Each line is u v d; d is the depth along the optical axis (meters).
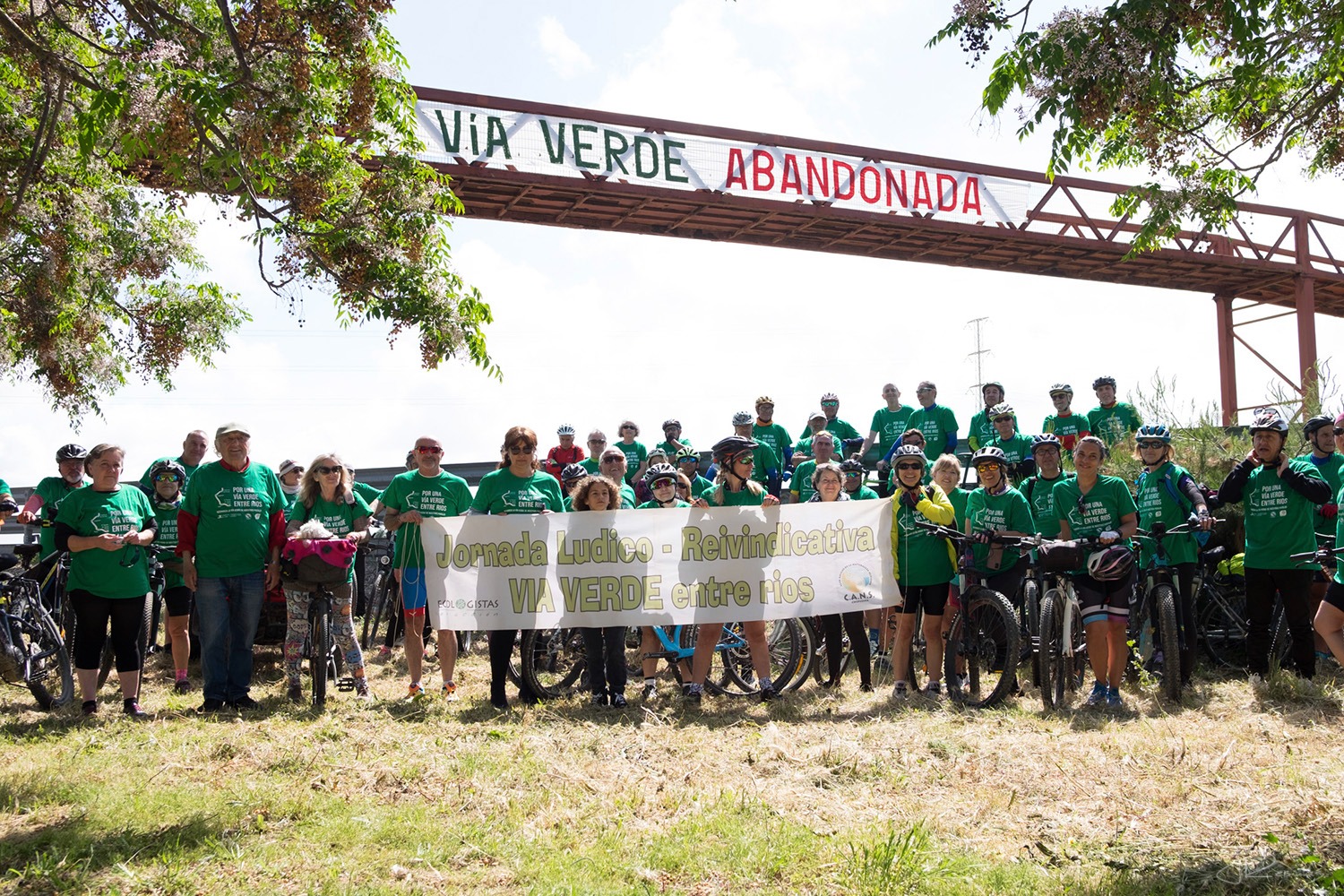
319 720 7.55
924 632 8.52
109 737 6.93
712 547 8.47
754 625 8.44
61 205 10.62
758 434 13.53
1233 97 7.63
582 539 8.39
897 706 7.99
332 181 8.83
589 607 8.28
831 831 4.83
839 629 8.91
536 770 5.94
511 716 7.72
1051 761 6.09
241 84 7.62
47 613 8.17
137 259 12.05
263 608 9.21
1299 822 4.81
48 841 4.72
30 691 8.28
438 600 8.35
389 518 8.52
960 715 7.57
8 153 9.45
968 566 8.22
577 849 4.63
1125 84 6.57
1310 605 9.16
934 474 8.73
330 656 8.35
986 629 8.21
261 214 8.44
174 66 7.55
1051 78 6.66
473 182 17.73
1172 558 8.61
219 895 4.12
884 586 8.58
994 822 5.00
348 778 5.80
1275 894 3.99
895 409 13.57
